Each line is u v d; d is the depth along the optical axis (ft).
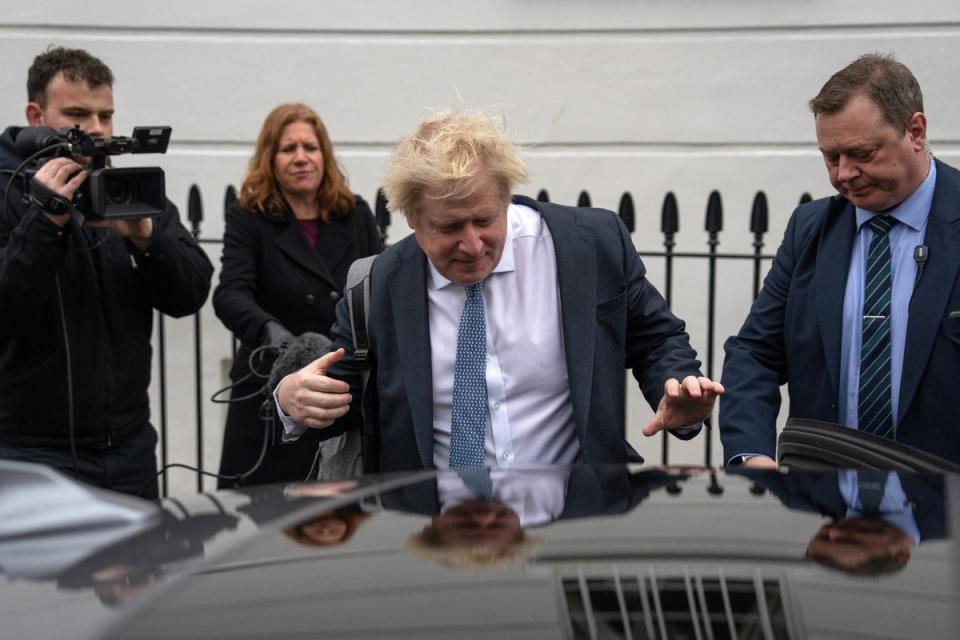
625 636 3.52
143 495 11.48
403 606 3.69
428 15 17.42
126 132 17.67
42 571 3.98
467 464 8.03
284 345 11.96
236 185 17.67
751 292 17.49
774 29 17.25
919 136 9.07
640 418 17.62
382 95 17.54
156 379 17.62
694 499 4.92
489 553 4.13
